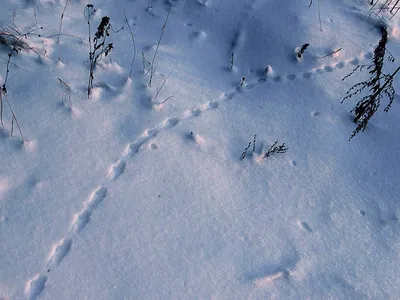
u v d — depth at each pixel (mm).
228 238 2477
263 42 3432
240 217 2572
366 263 2488
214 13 3523
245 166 2814
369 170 2926
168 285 2254
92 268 2254
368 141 3066
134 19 3453
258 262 2406
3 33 2934
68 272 2221
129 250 2344
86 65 3061
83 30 3270
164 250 2373
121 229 2410
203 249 2410
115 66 3111
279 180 2781
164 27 3420
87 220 2420
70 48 3117
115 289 2203
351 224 2645
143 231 2424
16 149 2574
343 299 2344
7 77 2836
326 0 3707
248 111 3115
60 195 2471
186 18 3514
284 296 2311
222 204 2611
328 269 2438
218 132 2955
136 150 2758
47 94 2834
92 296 2166
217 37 3463
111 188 2562
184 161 2762
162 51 3311
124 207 2496
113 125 2834
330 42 3477
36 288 2156
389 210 2746
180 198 2590
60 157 2609
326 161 2924
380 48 2842
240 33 3467
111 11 3439
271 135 3004
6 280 2148
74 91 2898
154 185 2619
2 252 2225
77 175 2566
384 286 2416
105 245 2340
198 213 2547
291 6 3562
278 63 3375
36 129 2676
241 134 2977
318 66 3396
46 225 2352
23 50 2965
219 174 2748
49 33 3145
